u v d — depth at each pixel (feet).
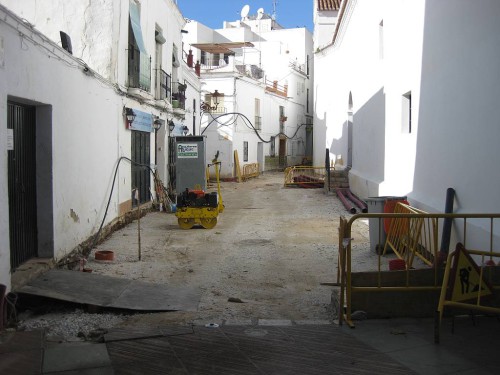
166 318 18.34
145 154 49.80
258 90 118.52
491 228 17.56
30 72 20.65
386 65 43.14
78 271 23.40
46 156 23.66
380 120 46.21
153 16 50.14
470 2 23.21
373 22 49.80
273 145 131.44
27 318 18.28
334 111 85.46
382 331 16.84
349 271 17.58
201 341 15.87
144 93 43.57
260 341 15.92
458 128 24.72
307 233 39.27
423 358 14.57
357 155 62.08
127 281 22.45
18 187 21.85
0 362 14.01
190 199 40.78
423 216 17.57
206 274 26.16
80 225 28.81
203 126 105.09
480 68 22.00
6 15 17.75
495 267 17.74
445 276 16.43
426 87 30.40
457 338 16.14
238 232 39.63
